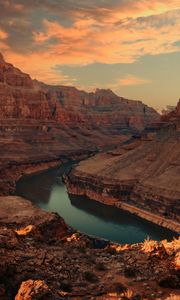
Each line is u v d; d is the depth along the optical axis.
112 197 106.88
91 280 22.95
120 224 85.62
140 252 27.52
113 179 111.50
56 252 27.02
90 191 115.06
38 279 21.59
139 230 80.88
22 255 24.48
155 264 25.33
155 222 86.75
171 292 21.16
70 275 23.34
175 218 84.75
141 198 99.44
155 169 113.38
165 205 89.31
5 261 22.77
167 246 26.81
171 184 97.62
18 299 18.34
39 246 27.95
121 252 29.22
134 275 23.84
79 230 79.12
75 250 28.88
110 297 19.84
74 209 98.81
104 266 25.41
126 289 21.53
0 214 51.19
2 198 63.38
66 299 19.00
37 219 46.34
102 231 79.38
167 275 22.95
